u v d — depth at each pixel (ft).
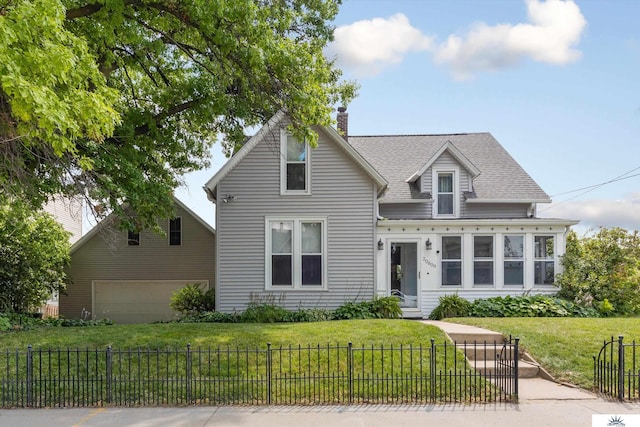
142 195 42.29
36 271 55.11
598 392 26.61
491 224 56.03
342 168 54.13
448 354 30.81
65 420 22.54
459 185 62.80
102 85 28.63
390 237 55.93
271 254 53.78
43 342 33.60
